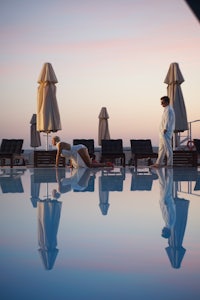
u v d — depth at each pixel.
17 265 0.81
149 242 1.03
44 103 8.35
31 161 12.99
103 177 4.18
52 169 6.79
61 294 0.63
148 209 1.67
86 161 7.16
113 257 0.87
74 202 1.93
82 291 0.65
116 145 9.75
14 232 1.17
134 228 1.24
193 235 1.12
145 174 4.80
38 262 0.83
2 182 3.47
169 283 0.69
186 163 8.02
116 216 1.48
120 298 0.61
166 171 5.69
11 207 1.74
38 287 0.67
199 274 0.74
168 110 6.90
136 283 0.69
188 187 2.86
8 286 0.68
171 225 1.29
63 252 0.92
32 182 3.46
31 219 1.41
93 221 1.37
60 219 1.41
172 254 0.89
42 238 1.08
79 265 0.81
